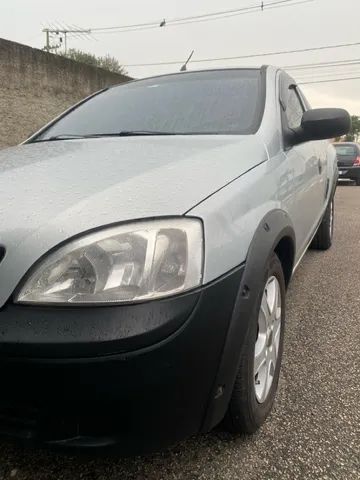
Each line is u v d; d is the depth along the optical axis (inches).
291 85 126.4
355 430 74.5
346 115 94.1
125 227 53.3
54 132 106.8
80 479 64.3
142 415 51.3
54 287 51.2
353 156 593.0
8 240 52.7
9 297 51.3
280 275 80.4
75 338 48.5
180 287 52.2
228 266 57.2
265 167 78.4
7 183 64.2
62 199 57.2
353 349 102.9
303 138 97.3
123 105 108.6
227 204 61.5
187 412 54.0
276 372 81.0
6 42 421.4
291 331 112.6
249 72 110.6
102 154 76.5
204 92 104.3
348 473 65.2
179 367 51.1
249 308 59.9
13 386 50.4
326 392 85.4
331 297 137.4
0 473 65.3
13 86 433.7
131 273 51.5
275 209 75.4
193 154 72.7
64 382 49.1
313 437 72.7
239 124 90.9
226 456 68.6
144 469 66.1
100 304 50.3
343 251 195.2
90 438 52.2
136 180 61.0
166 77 118.0
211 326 53.9
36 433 53.1
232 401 65.1
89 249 52.0
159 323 49.8
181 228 54.4
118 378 49.0
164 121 97.0
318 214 138.1
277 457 68.4
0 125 425.1
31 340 48.8
